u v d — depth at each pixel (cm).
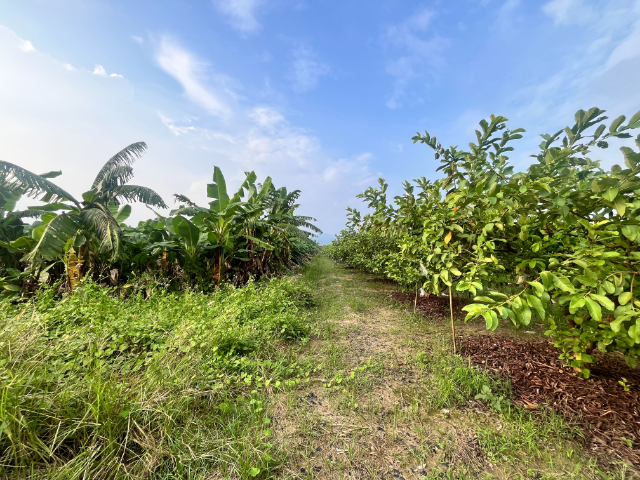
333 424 214
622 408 216
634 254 186
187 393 212
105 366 214
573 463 174
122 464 157
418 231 383
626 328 201
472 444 193
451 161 423
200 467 167
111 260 531
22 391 167
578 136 332
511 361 305
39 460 153
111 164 675
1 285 474
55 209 558
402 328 432
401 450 189
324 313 516
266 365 274
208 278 685
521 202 236
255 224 756
